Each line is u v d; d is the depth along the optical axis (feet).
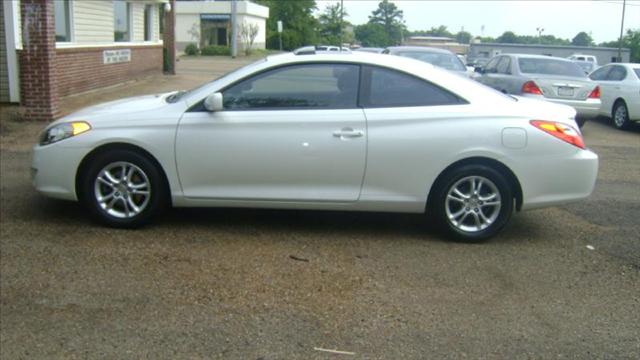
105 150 19.07
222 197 19.04
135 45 74.84
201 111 18.83
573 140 18.83
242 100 18.89
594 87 43.21
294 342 13.02
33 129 37.65
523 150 18.57
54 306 14.38
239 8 204.74
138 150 18.97
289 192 18.90
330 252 17.99
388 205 18.99
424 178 18.72
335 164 18.62
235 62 146.41
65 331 13.32
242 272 16.40
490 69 50.42
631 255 18.44
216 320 13.85
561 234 20.30
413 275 16.53
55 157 19.12
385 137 18.48
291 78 18.90
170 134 18.72
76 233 18.97
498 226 19.02
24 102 41.57
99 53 62.59
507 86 45.27
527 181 18.78
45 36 39.63
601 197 25.27
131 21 74.38
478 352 12.81
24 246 17.87
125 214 19.30
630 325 14.15
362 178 18.74
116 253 17.49
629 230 20.89
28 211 21.02
